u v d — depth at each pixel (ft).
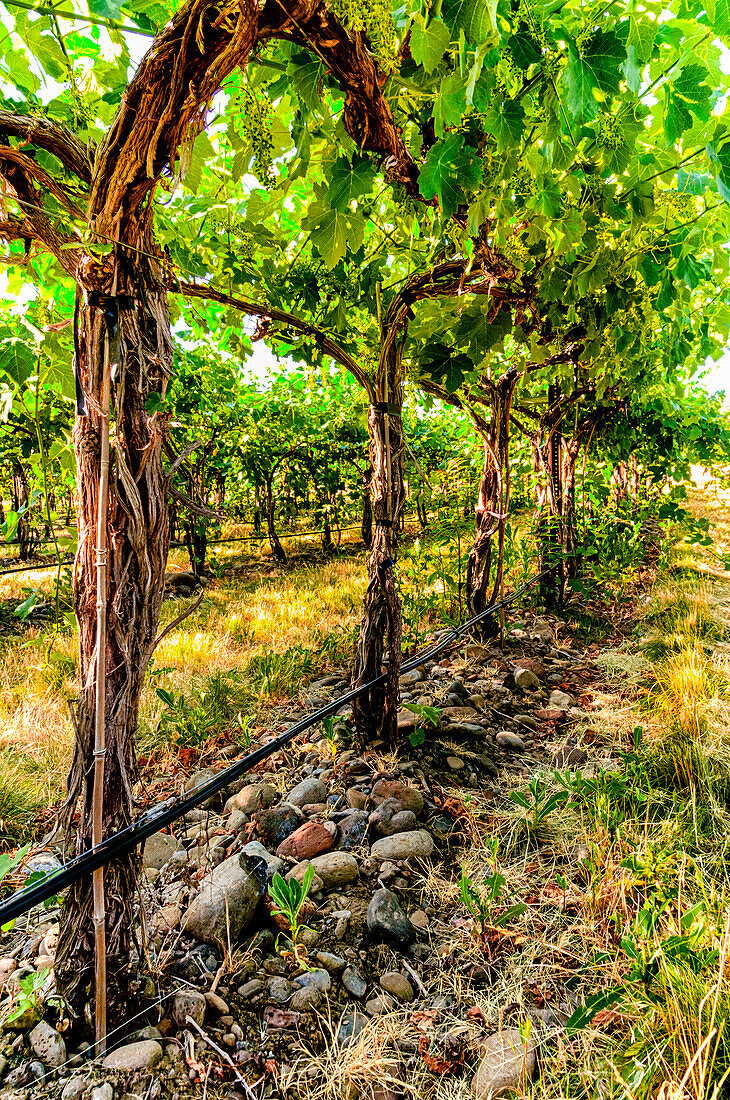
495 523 11.87
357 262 7.25
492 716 9.30
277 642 12.95
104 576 3.86
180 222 6.41
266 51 4.32
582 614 15.05
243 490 30.50
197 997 4.34
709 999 3.87
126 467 3.88
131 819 4.13
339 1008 4.49
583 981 4.69
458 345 7.55
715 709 8.48
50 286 5.80
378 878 5.75
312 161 5.70
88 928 4.08
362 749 7.78
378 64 3.76
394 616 7.63
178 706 8.03
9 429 16.81
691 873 5.65
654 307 7.59
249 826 6.45
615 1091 3.74
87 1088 3.70
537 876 5.83
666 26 3.90
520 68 3.62
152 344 3.94
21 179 3.67
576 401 13.39
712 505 35.32
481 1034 4.33
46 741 8.71
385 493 7.52
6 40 4.47
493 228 5.69
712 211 5.77
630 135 4.75
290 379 25.54
